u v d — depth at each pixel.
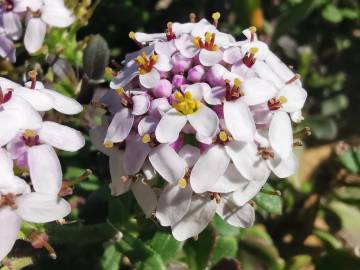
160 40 0.17
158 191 0.16
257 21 0.27
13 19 0.20
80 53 0.22
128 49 0.28
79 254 0.22
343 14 0.31
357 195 0.27
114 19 0.27
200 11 0.28
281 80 0.16
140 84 0.16
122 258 0.21
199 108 0.15
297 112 0.17
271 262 0.23
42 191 0.15
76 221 0.18
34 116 0.15
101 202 0.21
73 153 0.23
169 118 0.15
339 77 0.32
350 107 0.34
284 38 0.29
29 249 0.17
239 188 0.15
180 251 0.21
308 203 0.27
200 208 0.16
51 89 0.18
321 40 0.32
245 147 0.15
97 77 0.21
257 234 0.24
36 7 0.20
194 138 0.15
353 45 0.34
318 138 0.31
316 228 0.27
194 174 0.15
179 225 0.16
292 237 0.26
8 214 0.14
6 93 0.15
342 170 0.26
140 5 0.28
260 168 0.15
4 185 0.14
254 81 0.16
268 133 0.16
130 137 0.16
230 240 0.22
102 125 0.17
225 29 0.28
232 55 0.16
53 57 0.21
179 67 0.16
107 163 0.18
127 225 0.20
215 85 0.16
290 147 0.15
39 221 0.14
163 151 0.15
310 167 0.32
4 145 0.15
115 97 0.16
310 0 0.26
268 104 0.16
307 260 0.24
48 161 0.15
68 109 0.16
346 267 0.24
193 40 0.16
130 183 0.16
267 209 0.19
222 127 0.15
